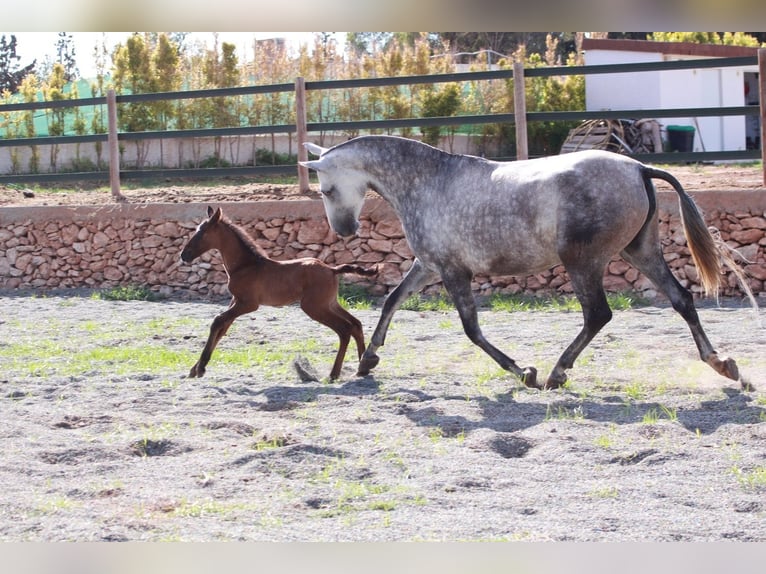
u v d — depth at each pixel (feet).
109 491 18.04
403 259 47.75
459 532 15.85
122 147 79.61
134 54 78.33
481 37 125.39
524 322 39.29
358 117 77.10
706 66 44.47
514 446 21.15
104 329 40.09
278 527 16.24
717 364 26.05
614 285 44.73
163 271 52.29
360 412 24.21
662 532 15.69
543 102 76.89
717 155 44.47
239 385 28.07
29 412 24.47
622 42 76.18
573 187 25.35
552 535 15.62
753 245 42.88
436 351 33.45
